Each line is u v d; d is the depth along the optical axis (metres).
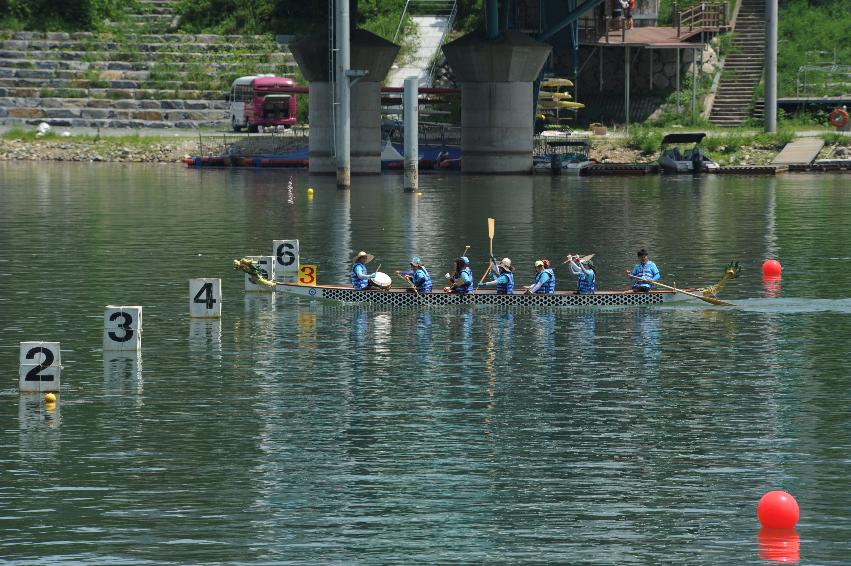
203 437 72.50
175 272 129.50
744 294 116.88
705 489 64.19
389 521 60.12
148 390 82.62
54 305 111.44
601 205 197.50
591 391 82.56
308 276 115.94
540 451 70.06
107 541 57.81
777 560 55.97
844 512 61.16
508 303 110.50
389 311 109.94
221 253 142.88
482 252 142.88
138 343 94.06
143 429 74.00
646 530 59.12
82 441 71.56
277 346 95.69
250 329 101.81
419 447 70.75
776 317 106.69
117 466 67.44
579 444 71.31
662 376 86.44
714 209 190.25
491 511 61.34
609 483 65.12
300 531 59.03
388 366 89.25
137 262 136.12
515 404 79.44
